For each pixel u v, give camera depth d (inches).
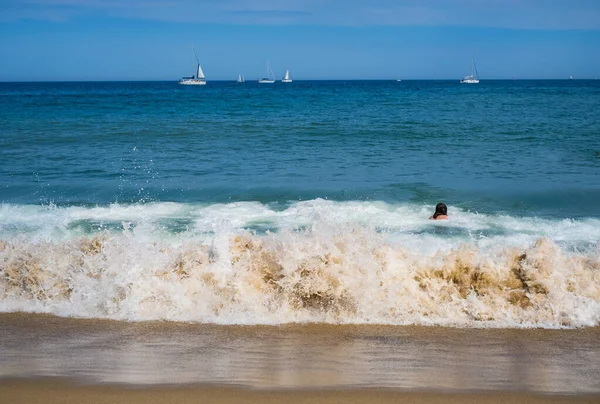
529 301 279.7
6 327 258.7
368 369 214.2
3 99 2625.5
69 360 221.3
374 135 1085.1
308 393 193.9
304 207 538.0
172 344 238.4
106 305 278.8
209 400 188.4
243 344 238.8
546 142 972.6
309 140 1017.5
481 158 814.5
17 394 191.9
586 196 579.5
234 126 1257.4
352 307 275.6
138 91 4146.2
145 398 189.6
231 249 301.1
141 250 301.6
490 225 470.9
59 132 1125.1
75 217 499.5
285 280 280.4
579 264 299.3
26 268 301.9
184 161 799.1
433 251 378.0
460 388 199.2
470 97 2817.4
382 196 584.4
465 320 267.1
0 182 651.5
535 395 194.5
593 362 223.0
